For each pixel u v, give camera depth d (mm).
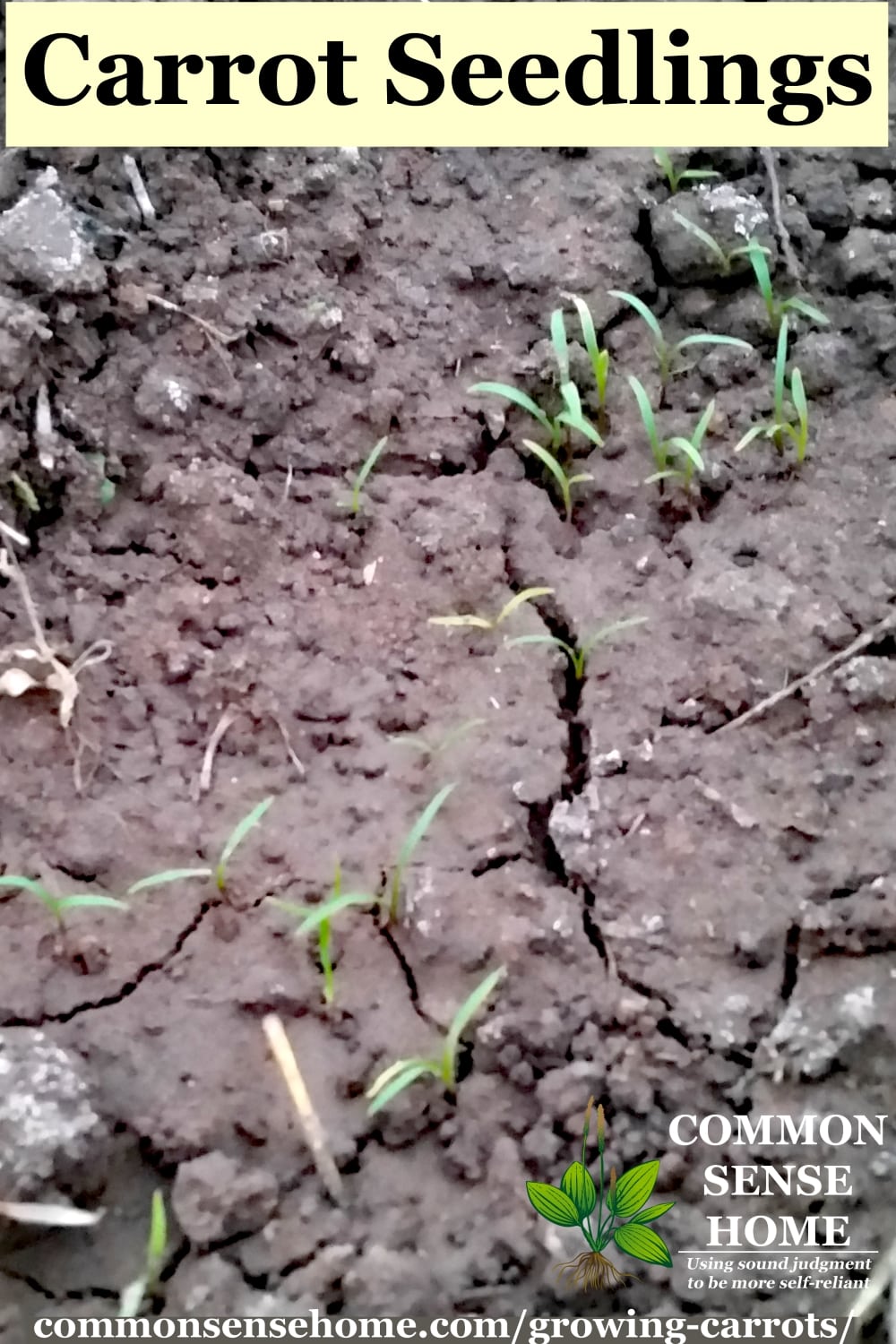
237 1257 548
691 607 616
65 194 654
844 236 676
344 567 625
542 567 626
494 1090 563
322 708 605
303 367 646
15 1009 567
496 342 656
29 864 584
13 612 612
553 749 600
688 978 573
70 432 630
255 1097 561
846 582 618
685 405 649
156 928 578
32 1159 543
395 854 586
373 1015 569
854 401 649
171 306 644
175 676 607
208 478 626
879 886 580
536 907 580
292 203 664
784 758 598
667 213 664
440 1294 545
